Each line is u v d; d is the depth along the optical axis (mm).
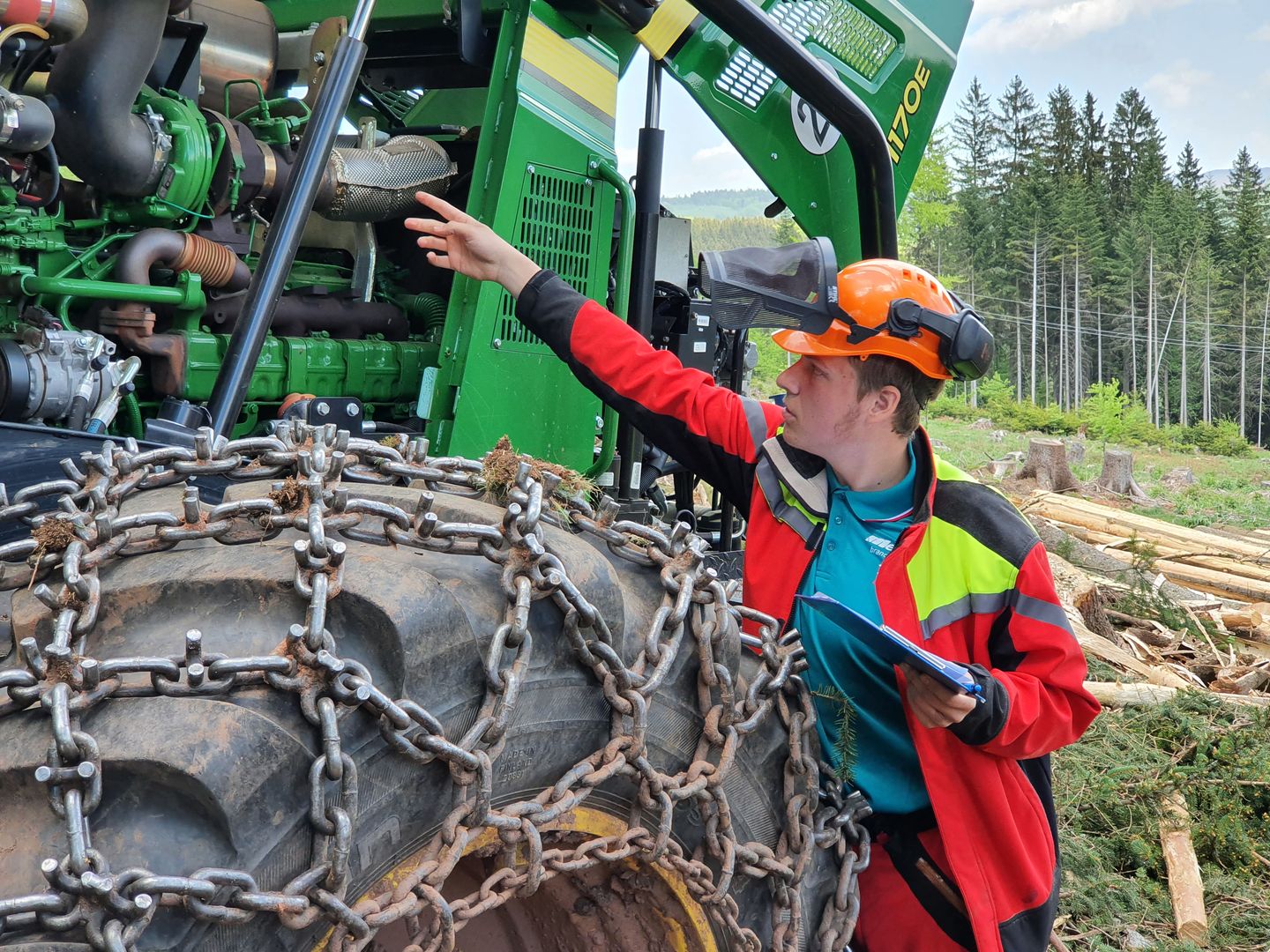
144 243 2477
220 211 2674
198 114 2619
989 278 92562
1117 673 5598
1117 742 4391
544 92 3080
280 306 3008
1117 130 109000
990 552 1673
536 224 3123
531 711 1262
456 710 1179
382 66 3824
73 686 995
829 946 1673
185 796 1004
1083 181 99750
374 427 2957
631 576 1533
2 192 2256
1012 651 1697
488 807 1162
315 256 3303
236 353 2090
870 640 1505
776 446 1841
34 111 2148
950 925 1760
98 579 1121
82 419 2234
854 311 1681
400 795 1138
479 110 3893
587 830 1367
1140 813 3838
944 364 1700
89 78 2242
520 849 1312
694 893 1452
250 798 1002
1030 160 105938
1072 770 4090
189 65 2670
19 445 1817
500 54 3070
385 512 1195
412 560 1268
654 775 1347
